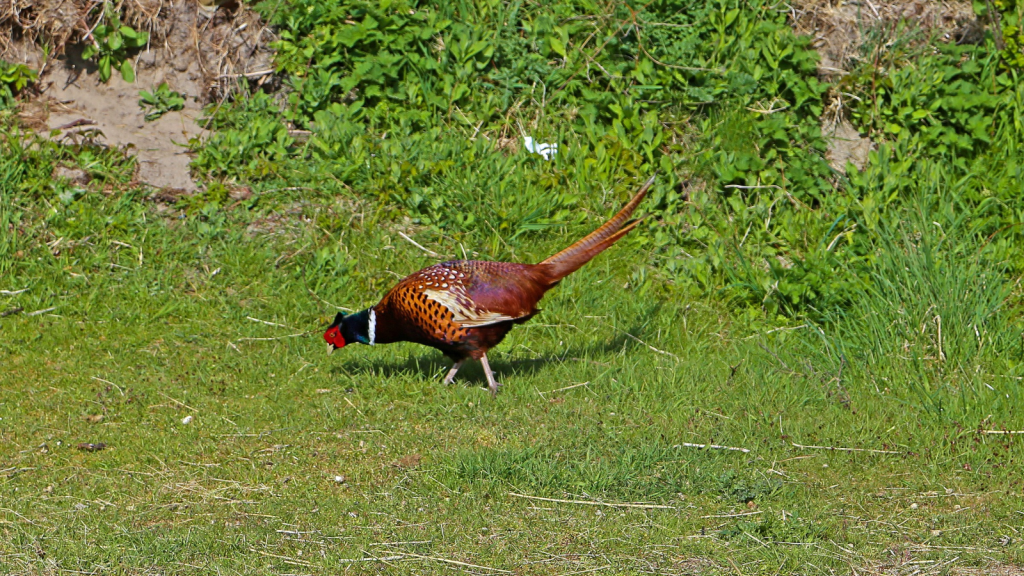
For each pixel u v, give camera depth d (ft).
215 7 54.80
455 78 55.52
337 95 55.36
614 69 55.72
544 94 55.42
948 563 28.14
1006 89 56.39
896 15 57.47
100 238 48.39
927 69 55.72
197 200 49.98
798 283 46.47
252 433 36.19
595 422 37.32
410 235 49.98
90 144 51.93
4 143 50.98
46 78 53.88
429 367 42.04
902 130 54.44
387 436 36.04
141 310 45.34
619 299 47.06
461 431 36.47
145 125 53.26
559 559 28.09
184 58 54.39
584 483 32.35
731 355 43.55
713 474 33.04
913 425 37.17
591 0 58.03
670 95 54.80
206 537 28.71
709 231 50.42
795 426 36.99
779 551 28.60
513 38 57.21
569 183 52.03
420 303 37.73
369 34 54.90
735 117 53.72
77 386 39.55
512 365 42.50
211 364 41.70
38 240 47.88
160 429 36.42
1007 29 56.65
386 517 30.30
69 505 30.78
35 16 53.42
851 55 56.59
